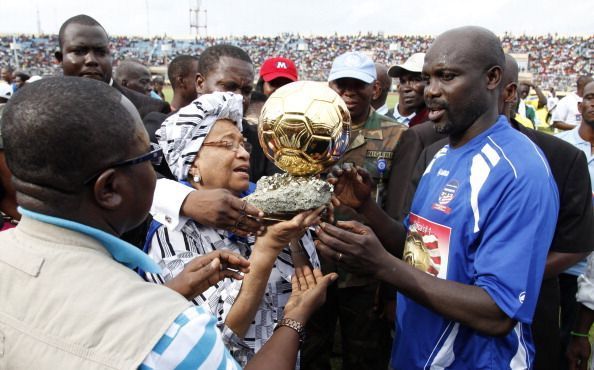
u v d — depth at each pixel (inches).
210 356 39.9
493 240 67.3
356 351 138.1
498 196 68.1
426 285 68.1
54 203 42.5
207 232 76.2
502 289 65.2
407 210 103.4
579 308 124.8
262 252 64.7
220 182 79.4
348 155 141.1
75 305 38.7
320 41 2437.3
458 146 78.7
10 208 87.3
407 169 131.8
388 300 127.6
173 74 193.5
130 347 37.4
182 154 77.5
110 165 43.2
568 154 102.0
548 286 105.1
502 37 2185.0
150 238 75.4
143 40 2361.0
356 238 67.7
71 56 141.8
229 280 71.6
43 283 39.9
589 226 101.7
